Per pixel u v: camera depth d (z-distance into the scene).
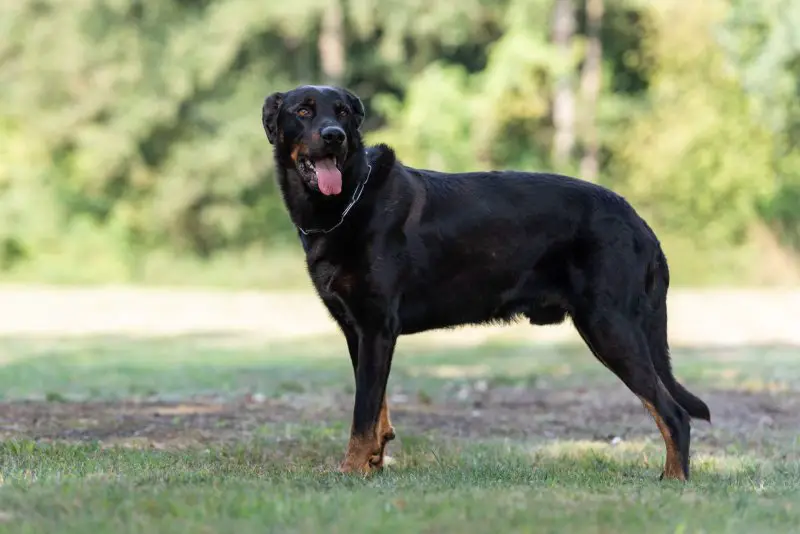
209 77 37.25
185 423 9.65
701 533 5.13
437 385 13.27
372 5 37.38
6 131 38.97
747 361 16.30
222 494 5.75
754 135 37.31
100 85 37.34
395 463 7.68
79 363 16.19
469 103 37.81
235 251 38.44
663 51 38.06
